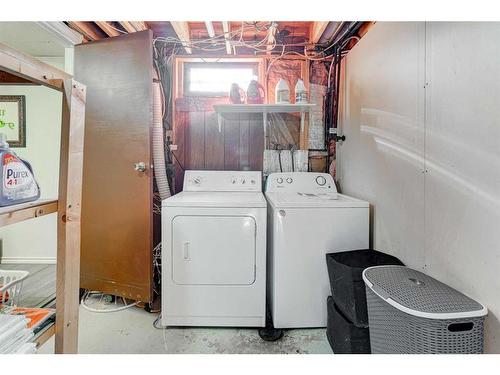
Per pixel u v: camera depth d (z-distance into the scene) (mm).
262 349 1634
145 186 2064
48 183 2844
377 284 1125
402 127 1492
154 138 2373
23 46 2510
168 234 1814
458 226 1077
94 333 1786
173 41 2451
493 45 917
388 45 1646
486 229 947
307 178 2438
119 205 2117
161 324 1882
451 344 901
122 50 2092
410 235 1412
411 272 1248
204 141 2645
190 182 2459
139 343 1685
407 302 979
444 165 1159
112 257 2143
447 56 1139
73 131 952
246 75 2631
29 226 2896
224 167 2656
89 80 2166
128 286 2104
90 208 2178
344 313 1455
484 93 954
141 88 2055
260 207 1816
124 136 2094
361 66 2059
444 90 1160
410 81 1415
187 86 2633
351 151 2262
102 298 2262
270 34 2232
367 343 1352
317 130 2637
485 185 951
